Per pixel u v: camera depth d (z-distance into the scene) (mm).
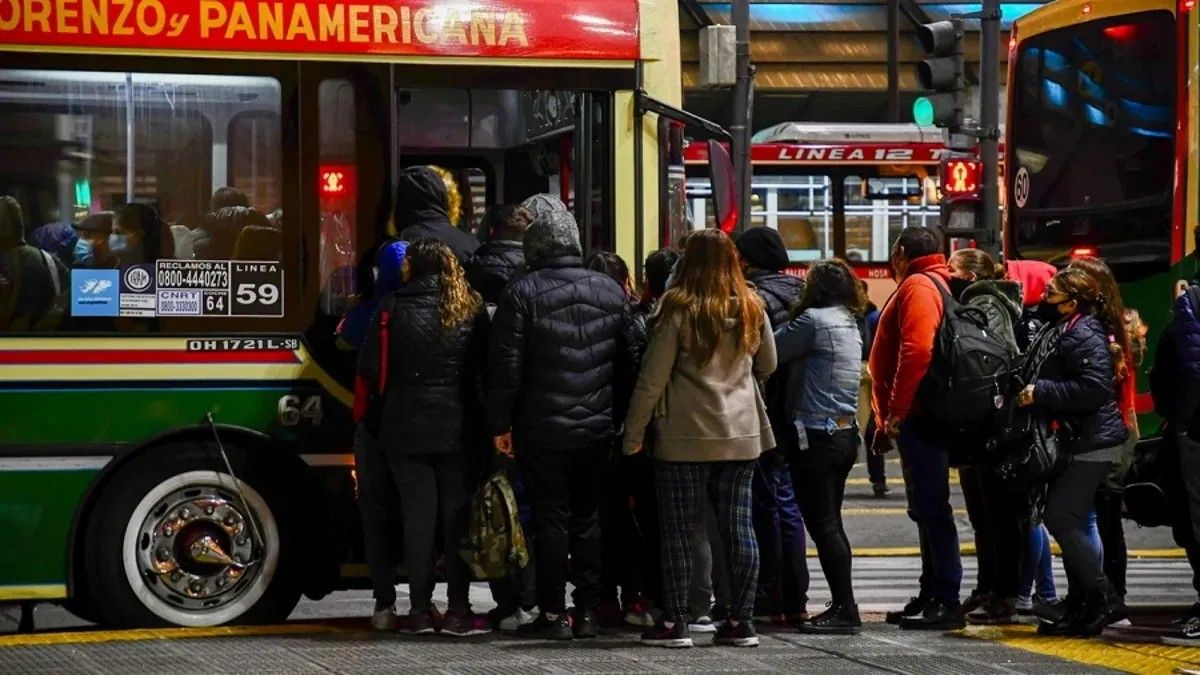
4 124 14477
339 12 15172
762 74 54125
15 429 14398
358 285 15102
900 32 54938
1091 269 14711
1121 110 22547
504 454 13883
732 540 14000
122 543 14609
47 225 14539
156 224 14727
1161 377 14797
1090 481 14656
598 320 13906
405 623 14281
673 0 16109
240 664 12852
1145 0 22281
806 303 14734
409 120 16734
